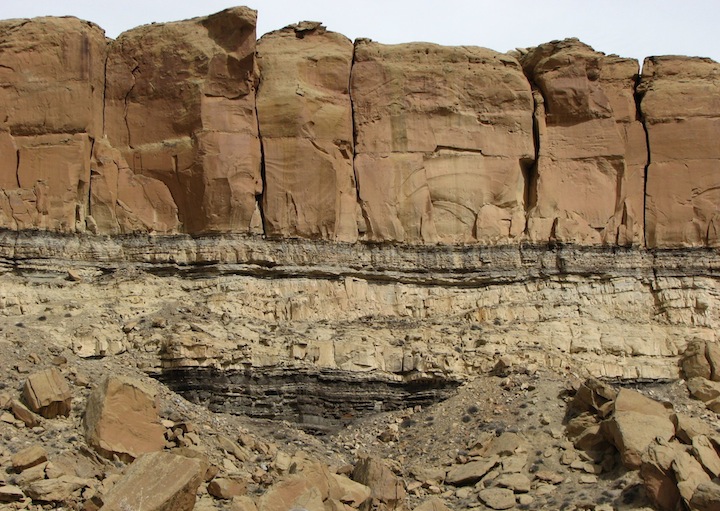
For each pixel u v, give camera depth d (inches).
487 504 1360.7
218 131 1696.6
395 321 1683.1
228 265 1664.6
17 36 1717.5
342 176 1740.9
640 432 1392.7
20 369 1397.6
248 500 1232.2
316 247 1704.0
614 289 1763.0
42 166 1683.1
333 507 1246.9
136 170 1713.8
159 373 1507.1
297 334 1610.5
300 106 1726.1
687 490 1284.4
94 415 1306.6
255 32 1716.3
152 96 1728.6
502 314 1711.4
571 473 1407.5
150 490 1162.0
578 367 1644.9
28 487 1190.9
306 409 1541.6
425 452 1491.1
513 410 1524.4
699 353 1660.9
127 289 1620.3
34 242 1649.9
